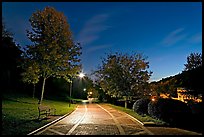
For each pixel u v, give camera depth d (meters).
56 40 31.62
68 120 20.81
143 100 26.58
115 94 39.81
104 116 25.33
